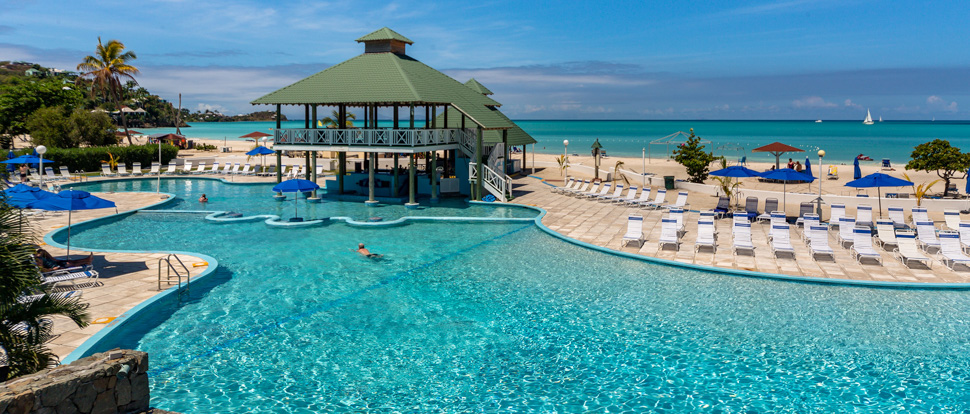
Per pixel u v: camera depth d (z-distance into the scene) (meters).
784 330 11.04
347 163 38.88
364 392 8.75
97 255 16.09
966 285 13.21
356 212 24.92
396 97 25.11
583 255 17.02
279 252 17.53
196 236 19.88
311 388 8.86
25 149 48.56
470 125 37.81
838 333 10.87
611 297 13.10
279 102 26.94
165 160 47.59
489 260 16.53
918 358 9.78
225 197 29.69
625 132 179.75
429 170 32.91
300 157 55.00
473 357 9.99
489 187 27.73
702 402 8.44
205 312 12.08
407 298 13.14
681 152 32.38
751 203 22.17
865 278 13.98
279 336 10.86
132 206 25.34
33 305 7.04
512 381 9.12
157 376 9.15
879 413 8.09
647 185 33.75
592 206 25.55
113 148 43.25
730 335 10.84
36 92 54.91
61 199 13.57
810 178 20.72
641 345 10.46
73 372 5.98
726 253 16.66
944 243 15.16
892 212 19.27
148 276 13.98
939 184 33.62
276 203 27.61
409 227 21.81
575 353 10.16
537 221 21.92
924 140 110.81
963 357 9.80
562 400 8.52
